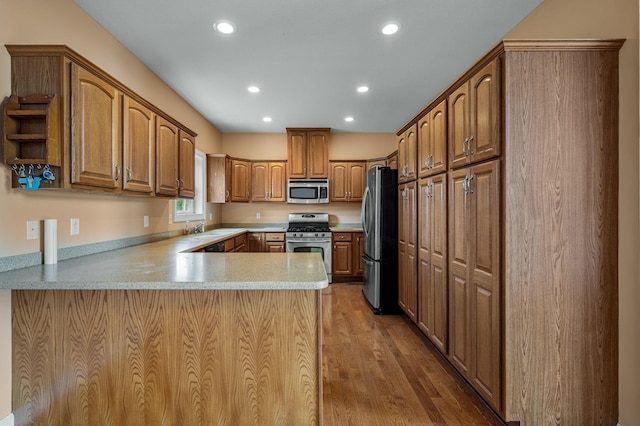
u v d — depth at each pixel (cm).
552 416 168
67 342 154
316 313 155
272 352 156
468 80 201
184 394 155
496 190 173
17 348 154
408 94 377
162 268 171
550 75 166
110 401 155
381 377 231
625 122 162
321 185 518
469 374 202
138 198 284
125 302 154
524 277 167
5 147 154
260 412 156
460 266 213
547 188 167
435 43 263
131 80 274
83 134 170
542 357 167
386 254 367
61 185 161
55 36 191
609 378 167
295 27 239
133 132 216
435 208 251
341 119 479
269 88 357
